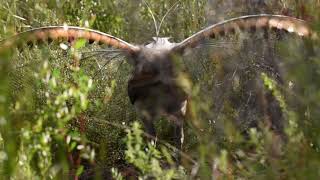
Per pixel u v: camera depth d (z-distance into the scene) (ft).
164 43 32.60
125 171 32.99
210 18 42.14
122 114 36.11
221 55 35.81
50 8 46.62
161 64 30.42
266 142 24.39
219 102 32.55
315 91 24.14
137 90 31.35
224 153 23.03
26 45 30.71
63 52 34.53
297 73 24.80
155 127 36.09
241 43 35.55
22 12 45.93
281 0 35.40
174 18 45.57
